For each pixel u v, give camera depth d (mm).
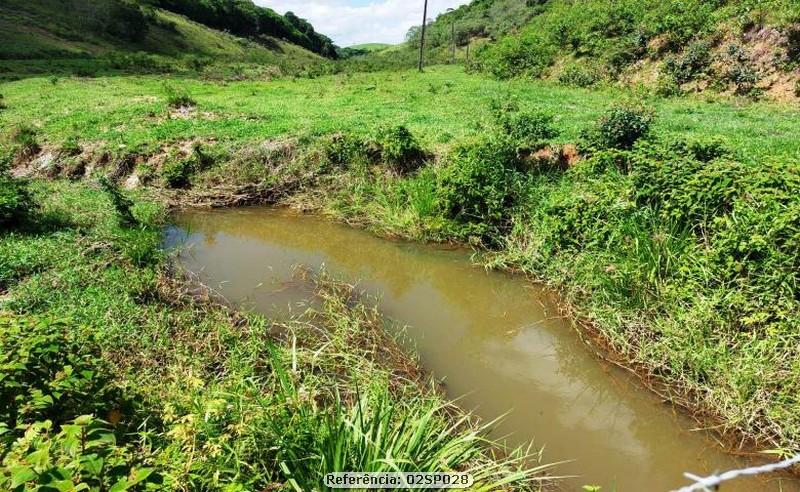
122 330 6309
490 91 24000
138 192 13109
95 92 22969
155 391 4957
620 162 10281
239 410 4156
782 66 18016
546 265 9062
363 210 11914
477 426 5680
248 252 10570
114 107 18969
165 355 5965
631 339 6957
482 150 11070
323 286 8852
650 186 8281
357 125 15398
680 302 6875
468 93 23656
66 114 17922
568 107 18203
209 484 3229
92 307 6754
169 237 11117
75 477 2250
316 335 7035
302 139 14008
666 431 5816
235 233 11719
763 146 10469
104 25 51938
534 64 30656
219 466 3482
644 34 24109
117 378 5066
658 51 23031
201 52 60062
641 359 6660
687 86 20359
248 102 21656
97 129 15984
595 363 6953
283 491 3666
